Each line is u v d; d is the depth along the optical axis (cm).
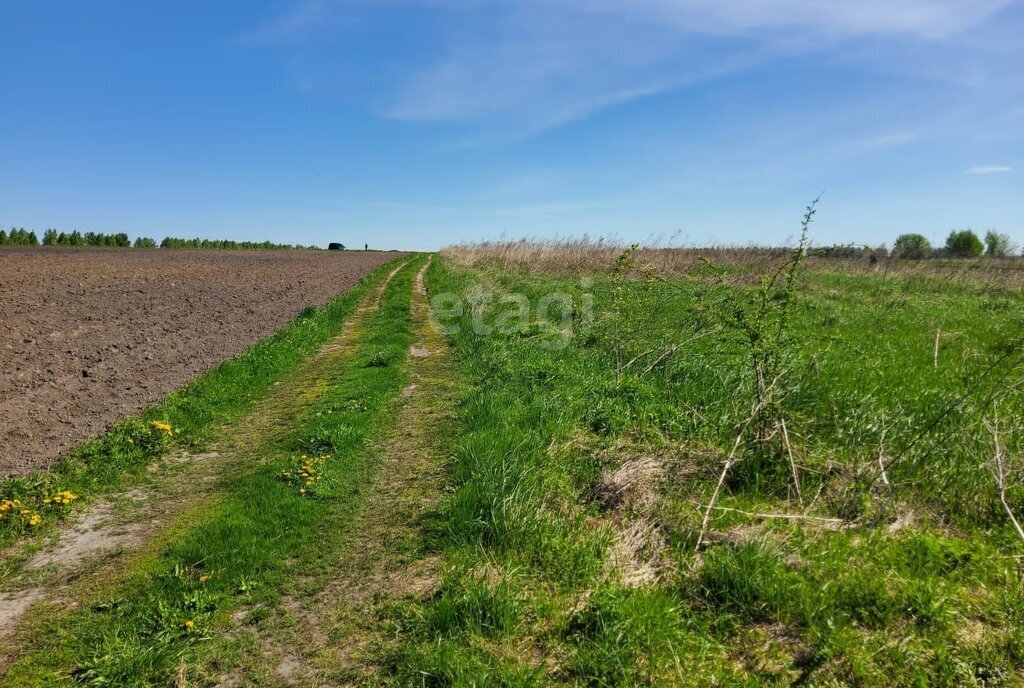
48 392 836
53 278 2280
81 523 507
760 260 2216
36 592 409
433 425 731
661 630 338
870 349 982
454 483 561
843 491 493
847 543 423
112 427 689
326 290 2273
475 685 309
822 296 1792
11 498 522
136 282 2303
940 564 392
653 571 406
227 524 490
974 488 481
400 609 383
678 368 807
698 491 511
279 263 4044
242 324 1438
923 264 2553
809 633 338
